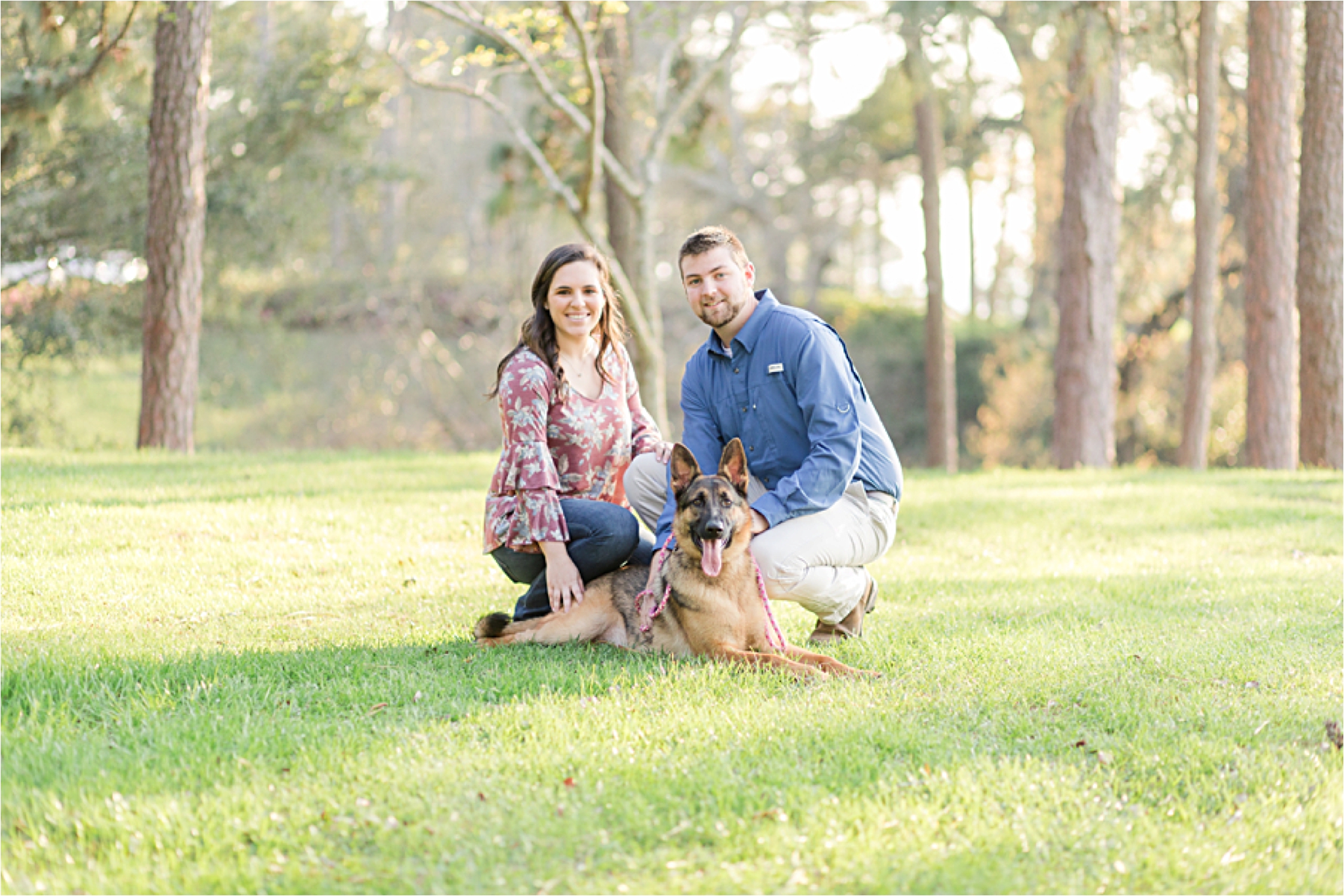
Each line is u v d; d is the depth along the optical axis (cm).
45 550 653
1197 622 534
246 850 273
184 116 1230
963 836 282
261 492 913
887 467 502
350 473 1074
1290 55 1439
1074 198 1609
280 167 1945
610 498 517
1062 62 1571
